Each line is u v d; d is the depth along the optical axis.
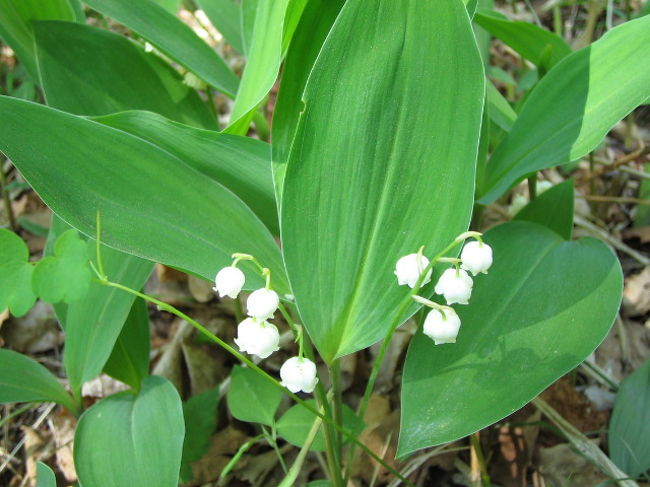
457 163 0.16
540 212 0.25
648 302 0.30
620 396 0.24
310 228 0.16
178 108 0.26
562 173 0.38
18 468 0.27
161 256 0.17
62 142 0.17
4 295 0.14
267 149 0.20
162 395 0.20
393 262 0.17
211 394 0.24
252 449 0.26
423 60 0.16
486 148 0.24
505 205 0.36
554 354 0.17
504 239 0.20
